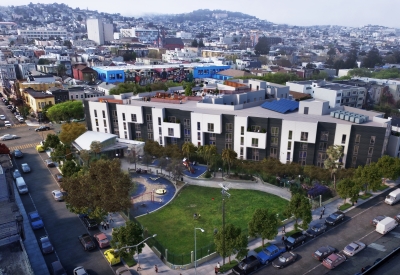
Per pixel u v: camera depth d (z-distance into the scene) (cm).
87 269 5688
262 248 6222
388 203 7806
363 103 16138
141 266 5794
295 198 6581
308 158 9781
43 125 14538
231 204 8044
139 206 7938
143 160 10331
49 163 10062
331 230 6838
